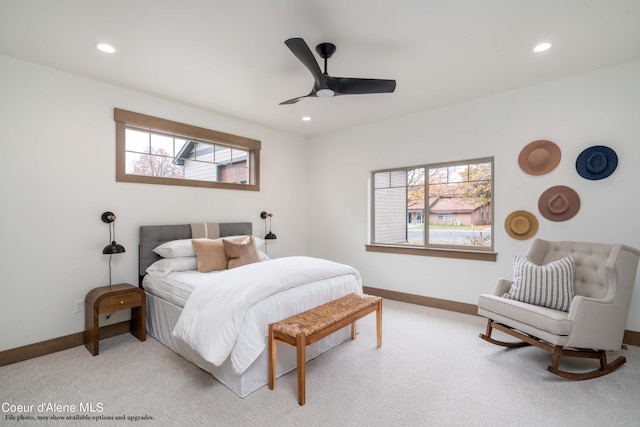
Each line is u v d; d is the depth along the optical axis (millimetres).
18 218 2557
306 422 1765
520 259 2771
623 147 2738
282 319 2258
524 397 1984
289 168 4945
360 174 4602
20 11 1937
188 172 3746
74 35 2223
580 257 2629
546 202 3102
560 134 3029
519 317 2389
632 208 2703
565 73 2908
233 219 4156
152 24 2096
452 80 3033
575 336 2135
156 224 3395
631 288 2330
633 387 2086
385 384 2145
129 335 3090
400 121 4156
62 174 2773
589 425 1723
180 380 2217
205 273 3021
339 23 2098
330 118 4219
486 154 3473
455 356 2559
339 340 2824
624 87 2730
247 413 1847
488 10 1969
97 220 2975
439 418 1786
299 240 5113
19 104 2561
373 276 4465
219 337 1998
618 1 1880
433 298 3885
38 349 2621
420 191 4086
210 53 2488
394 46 2393
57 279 2742
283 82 3043
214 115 3932
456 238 3795
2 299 2477
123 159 3143
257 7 1921
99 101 2982
